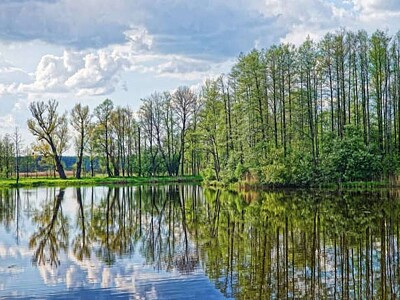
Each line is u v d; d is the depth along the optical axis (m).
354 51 63.00
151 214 39.22
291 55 61.97
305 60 61.97
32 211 42.75
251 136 63.53
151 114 103.00
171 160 104.44
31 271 19.78
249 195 53.28
